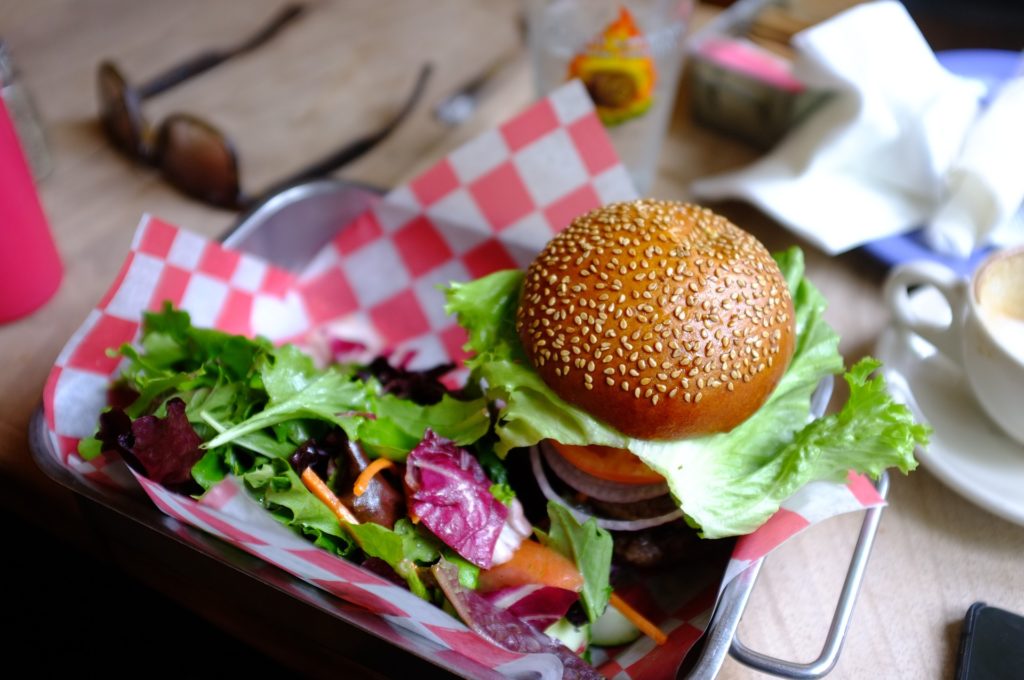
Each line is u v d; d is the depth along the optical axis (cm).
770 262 36
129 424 36
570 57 50
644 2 52
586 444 34
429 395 42
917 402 41
